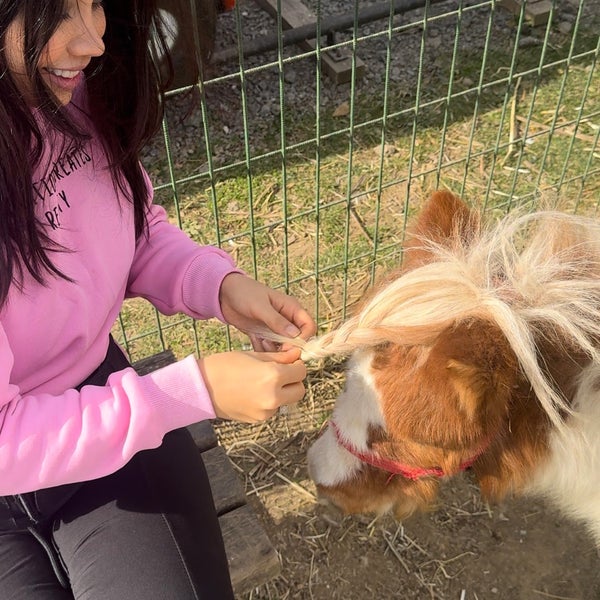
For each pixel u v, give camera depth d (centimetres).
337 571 250
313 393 294
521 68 450
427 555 253
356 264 344
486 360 146
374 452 176
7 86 121
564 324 155
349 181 258
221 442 281
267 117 422
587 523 226
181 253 196
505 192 376
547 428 174
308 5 490
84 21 121
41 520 168
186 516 173
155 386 148
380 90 438
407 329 153
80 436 144
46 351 159
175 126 414
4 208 130
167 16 283
